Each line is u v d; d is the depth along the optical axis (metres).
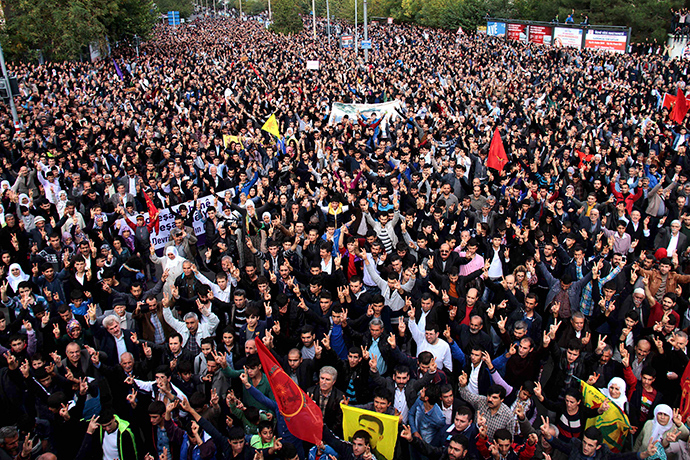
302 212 11.69
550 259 9.22
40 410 6.62
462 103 23.11
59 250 10.16
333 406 6.47
